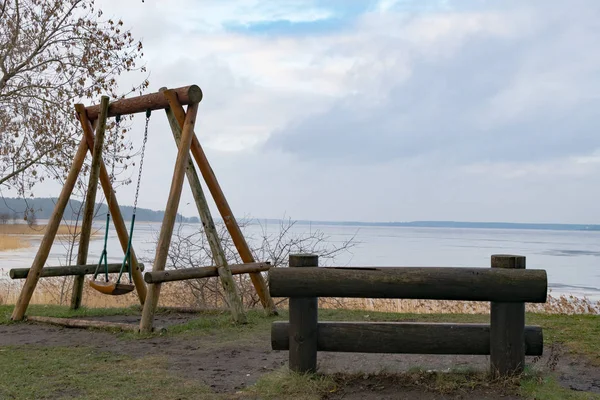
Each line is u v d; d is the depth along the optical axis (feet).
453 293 15.97
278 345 17.17
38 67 44.80
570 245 391.65
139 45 45.80
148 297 25.54
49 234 29.91
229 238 41.57
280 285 16.61
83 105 30.78
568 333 24.50
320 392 15.94
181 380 17.85
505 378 16.02
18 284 57.57
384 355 20.85
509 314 16.05
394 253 214.90
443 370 17.44
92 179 30.91
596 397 15.49
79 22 44.70
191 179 28.73
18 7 44.52
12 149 43.60
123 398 16.07
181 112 27.48
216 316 30.19
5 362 20.25
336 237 333.21
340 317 29.89
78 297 33.12
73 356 21.24
